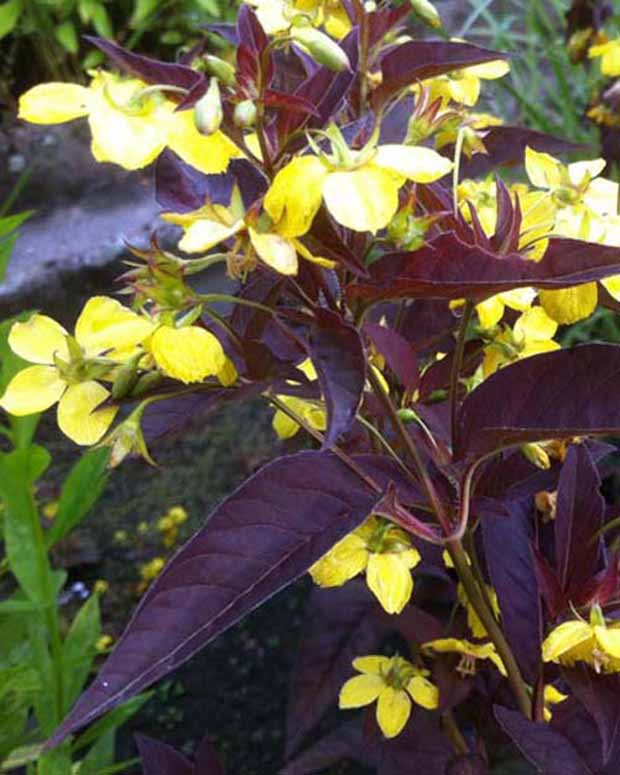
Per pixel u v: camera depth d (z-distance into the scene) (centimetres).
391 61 22
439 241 18
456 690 27
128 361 19
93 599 35
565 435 20
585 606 23
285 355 24
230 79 18
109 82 18
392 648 43
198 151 18
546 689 27
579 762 23
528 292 22
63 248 63
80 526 54
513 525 26
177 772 29
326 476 20
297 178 17
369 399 24
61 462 58
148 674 18
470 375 26
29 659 34
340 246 18
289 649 47
